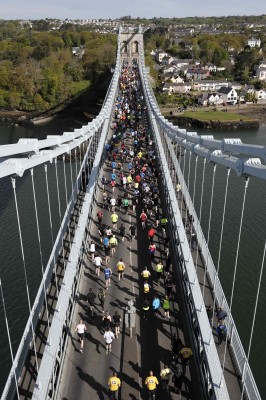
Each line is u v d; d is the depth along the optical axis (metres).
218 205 36.81
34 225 32.22
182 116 89.44
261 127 87.19
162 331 14.67
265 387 19.19
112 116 46.06
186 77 119.19
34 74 98.69
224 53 131.75
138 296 16.45
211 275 16.61
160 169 28.70
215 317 14.56
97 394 12.30
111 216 22.52
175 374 12.27
